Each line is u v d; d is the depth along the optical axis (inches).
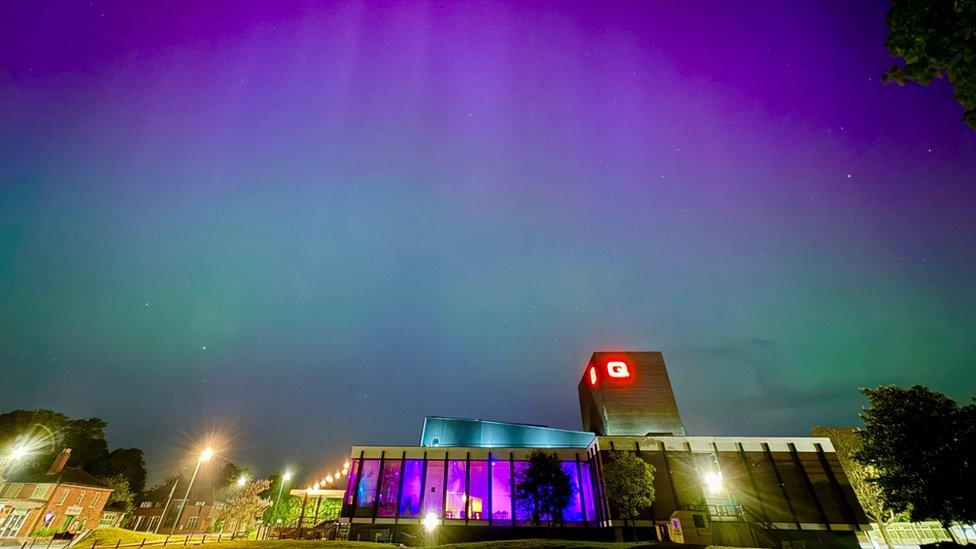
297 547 1264.8
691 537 1166.3
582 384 3090.6
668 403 2465.6
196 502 2997.0
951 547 916.6
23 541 1567.4
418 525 1861.5
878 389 1104.2
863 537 1679.4
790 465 1856.5
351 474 1998.0
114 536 1465.3
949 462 944.9
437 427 2266.2
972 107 224.5
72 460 2493.8
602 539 1795.0
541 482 1521.9
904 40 236.2
